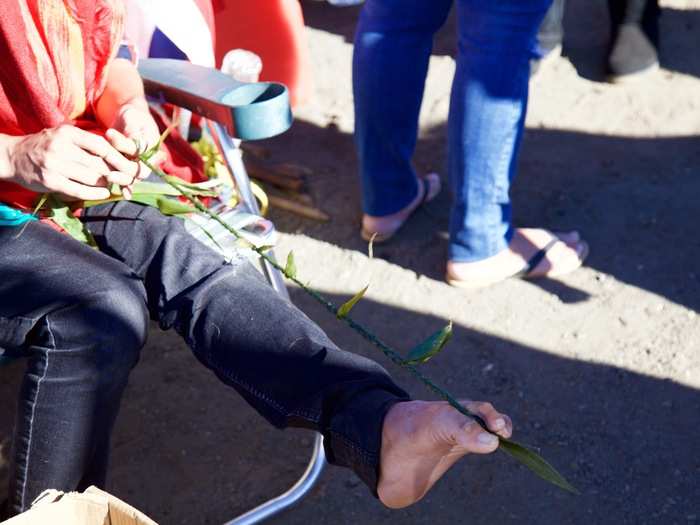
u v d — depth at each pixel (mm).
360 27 2766
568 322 2773
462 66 2559
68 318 1715
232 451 2457
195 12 2217
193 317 1830
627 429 2461
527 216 3139
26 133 1881
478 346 2713
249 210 2107
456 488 2332
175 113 2143
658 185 3229
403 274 2965
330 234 3127
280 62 3520
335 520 2275
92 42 1936
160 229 1918
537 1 2445
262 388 1777
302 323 1809
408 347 2719
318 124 3602
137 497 2342
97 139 1749
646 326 2750
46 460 1741
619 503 2287
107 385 1741
